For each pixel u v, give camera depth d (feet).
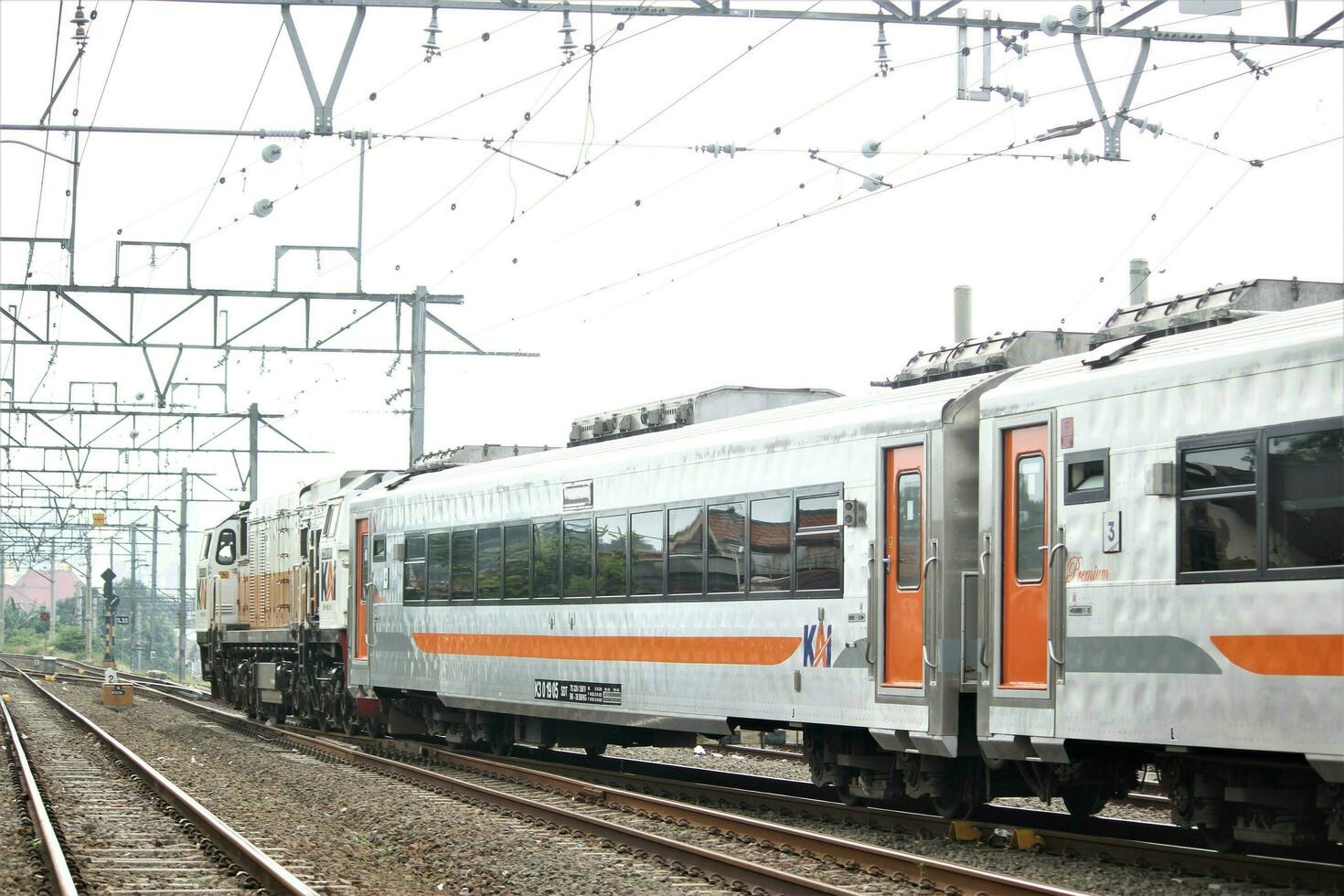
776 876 35.88
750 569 51.55
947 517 43.75
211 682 123.34
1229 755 36.99
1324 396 33.63
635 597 57.67
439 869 40.88
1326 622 33.14
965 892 34.96
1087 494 39.40
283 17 46.73
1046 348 46.52
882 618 45.65
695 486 54.70
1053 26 45.11
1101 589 38.78
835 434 48.14
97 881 38.01
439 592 73.05
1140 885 35.91
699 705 53.78
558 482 63.41
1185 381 37.01
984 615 42.52
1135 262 65.72
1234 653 35.17
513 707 65.87
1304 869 34.65
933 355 49.49
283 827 48.47
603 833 45.14
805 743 50.85
